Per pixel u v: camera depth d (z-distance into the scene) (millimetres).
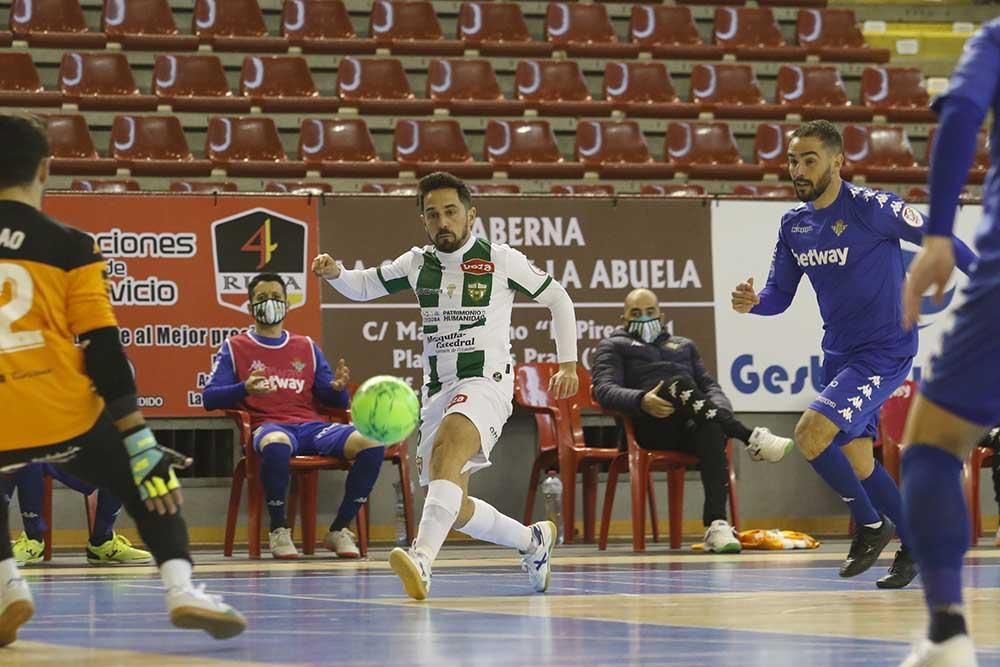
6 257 9891
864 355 17984
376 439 16406
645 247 30688
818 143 17875
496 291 16984
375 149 42312
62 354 10016
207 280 29047
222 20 47375
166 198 28938
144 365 28719
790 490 31562
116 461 10281
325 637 11172
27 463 10172
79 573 21875
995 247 7922
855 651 9703
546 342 30234
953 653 7992
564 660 9281
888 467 29562
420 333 29766
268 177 40000
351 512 25906
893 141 44906
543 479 30562
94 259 10141
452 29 49812
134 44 45188
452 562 23750
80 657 9812
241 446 28219
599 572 20172
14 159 10117
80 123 40438
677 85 48688
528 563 16750
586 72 48188
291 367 26938
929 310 30812
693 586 17297
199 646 10539
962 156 7680
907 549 16906
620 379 27500
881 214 17703
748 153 45562
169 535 10266
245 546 29562
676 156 43531
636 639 10695
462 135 42875
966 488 28688
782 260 19016
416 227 29969
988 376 7973
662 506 31750
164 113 42625
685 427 27062
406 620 12758
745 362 30891
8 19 46656
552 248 30359
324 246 29609
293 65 45000
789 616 12867
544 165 41125
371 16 48656
